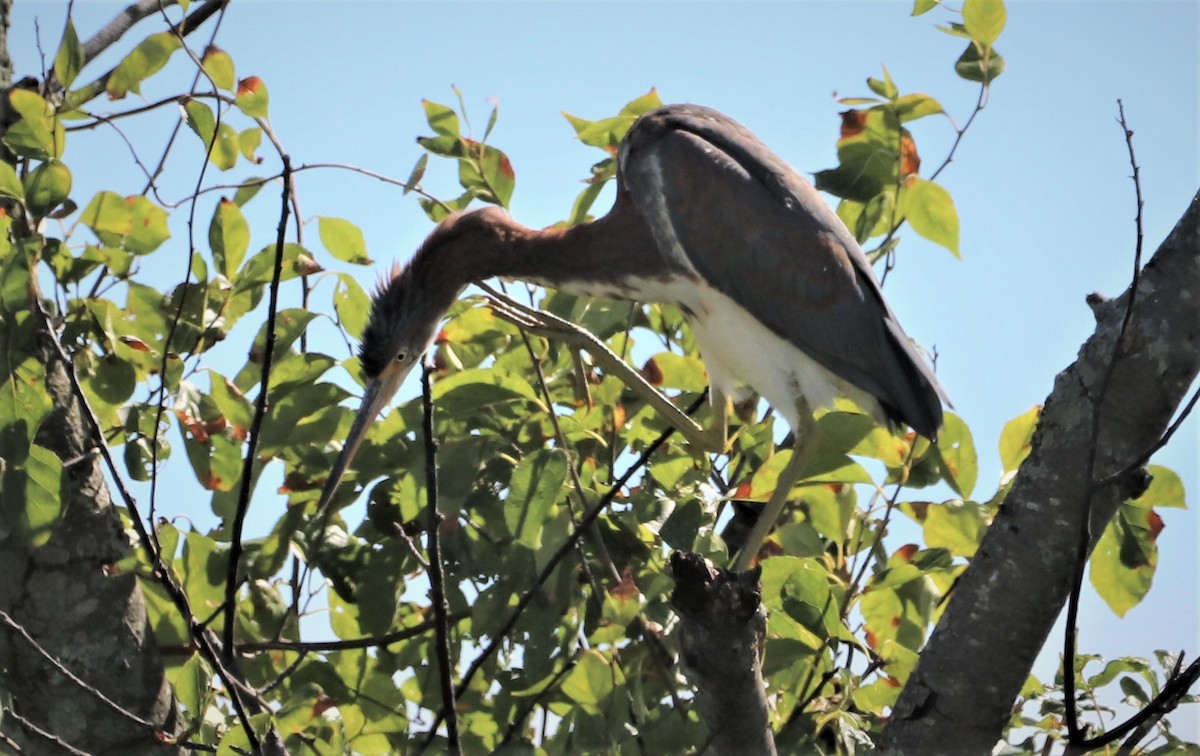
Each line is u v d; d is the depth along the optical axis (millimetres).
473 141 9156
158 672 7387
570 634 7121
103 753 7152
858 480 7793
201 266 7762
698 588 5773
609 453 8094
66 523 7223
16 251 6723
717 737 6293
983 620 6293
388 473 7738
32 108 7379
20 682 7203
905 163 8633
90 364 7516
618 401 8414
